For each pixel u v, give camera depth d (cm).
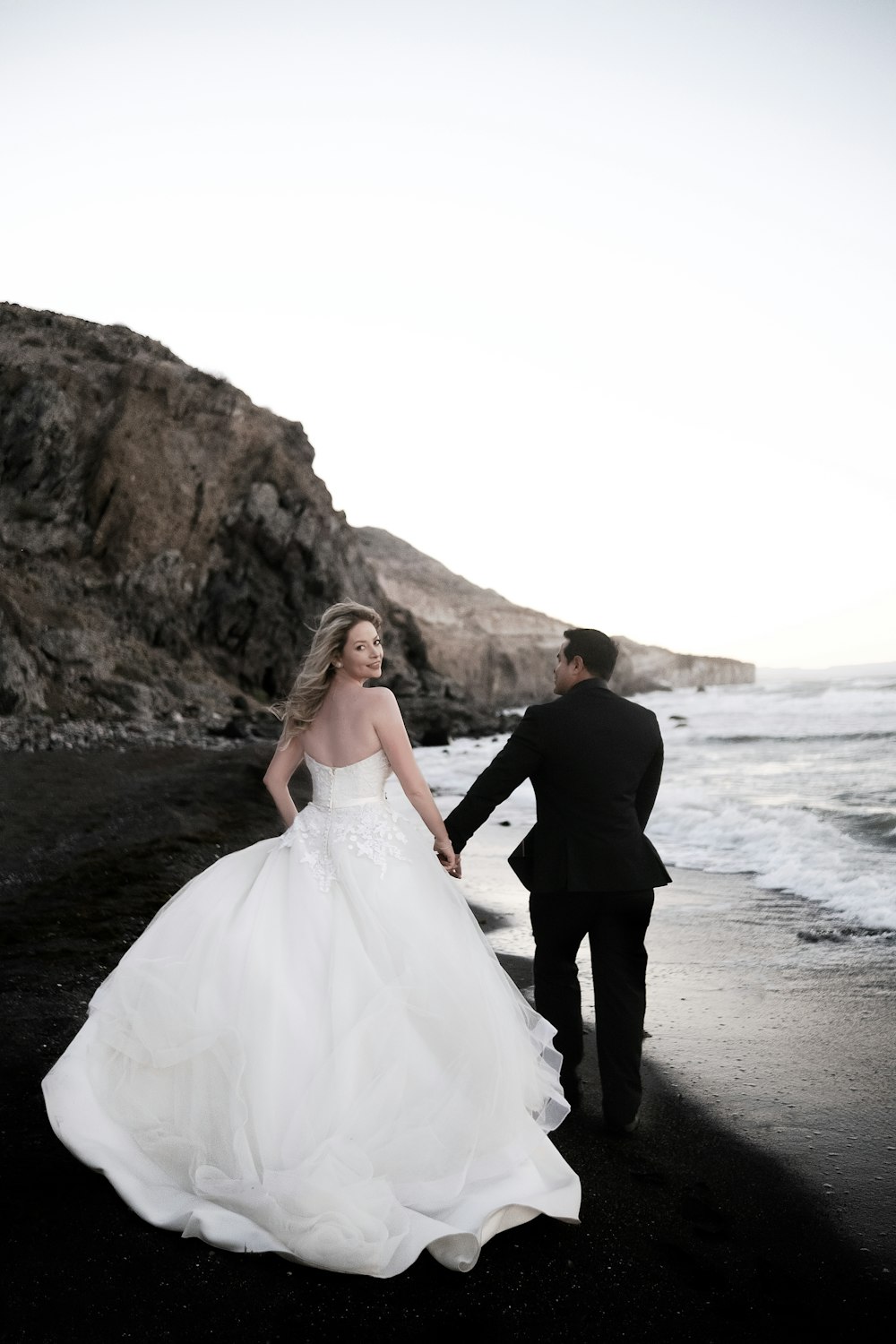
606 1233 273
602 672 364
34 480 3005
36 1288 238
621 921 344
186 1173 274
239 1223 257
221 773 1412
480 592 7862
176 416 3259
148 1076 287
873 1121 343
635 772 348
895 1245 268
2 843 808
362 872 301
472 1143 272
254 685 3152
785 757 1738
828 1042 414
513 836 980
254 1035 273
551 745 345
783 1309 240
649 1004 468
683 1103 361
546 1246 266
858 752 1792
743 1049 410
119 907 607
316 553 3322
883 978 493
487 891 731
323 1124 261
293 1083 269
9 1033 399
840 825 882
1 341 3241
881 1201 291
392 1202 256
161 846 811
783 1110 353
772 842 828
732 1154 321
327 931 294
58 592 2880
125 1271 246
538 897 354
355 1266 246
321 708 329
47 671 2467
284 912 300
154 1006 284
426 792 322
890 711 3288
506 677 6147
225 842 848
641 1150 326
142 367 3241
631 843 341
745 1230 276
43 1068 367
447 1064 279
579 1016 363
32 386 3048
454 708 3303
